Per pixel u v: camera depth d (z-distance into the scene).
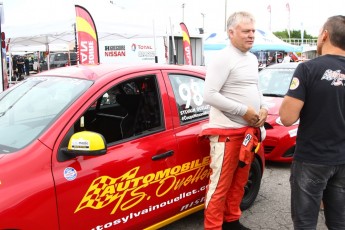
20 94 2.99
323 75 2.38
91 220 2.47
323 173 2.46
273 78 6.66
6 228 2.04
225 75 2.94
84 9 7.57
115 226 2.63
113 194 2.59
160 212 2.96
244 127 3.07
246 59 3.05
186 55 10.92
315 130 2.44
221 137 3.05
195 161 3.21
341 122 2.42
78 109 2.54
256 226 3.65
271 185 4.79
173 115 3.13
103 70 2.97
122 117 3.25
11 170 2.15
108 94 3.12
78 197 2.38
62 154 2.36
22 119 2.64
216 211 3.11
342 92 2.39
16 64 22.12
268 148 5.43
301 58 26.14
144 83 3.10
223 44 17.78
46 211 2.22
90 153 2.31
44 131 2.39
